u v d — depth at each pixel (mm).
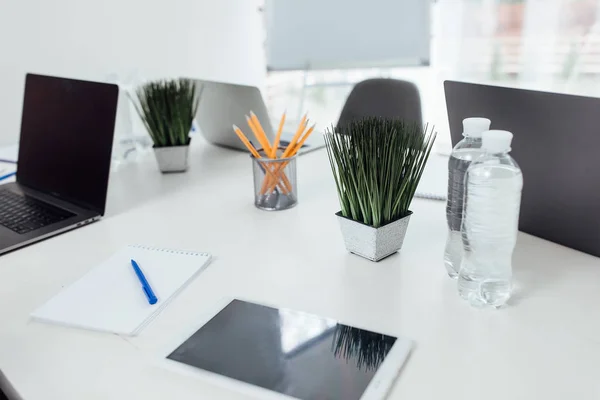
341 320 788
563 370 663
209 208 1252
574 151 896
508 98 967
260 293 873
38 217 1201
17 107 2398
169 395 659
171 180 1466
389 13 2922
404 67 3000
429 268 929
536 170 963
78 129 1249
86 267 986
